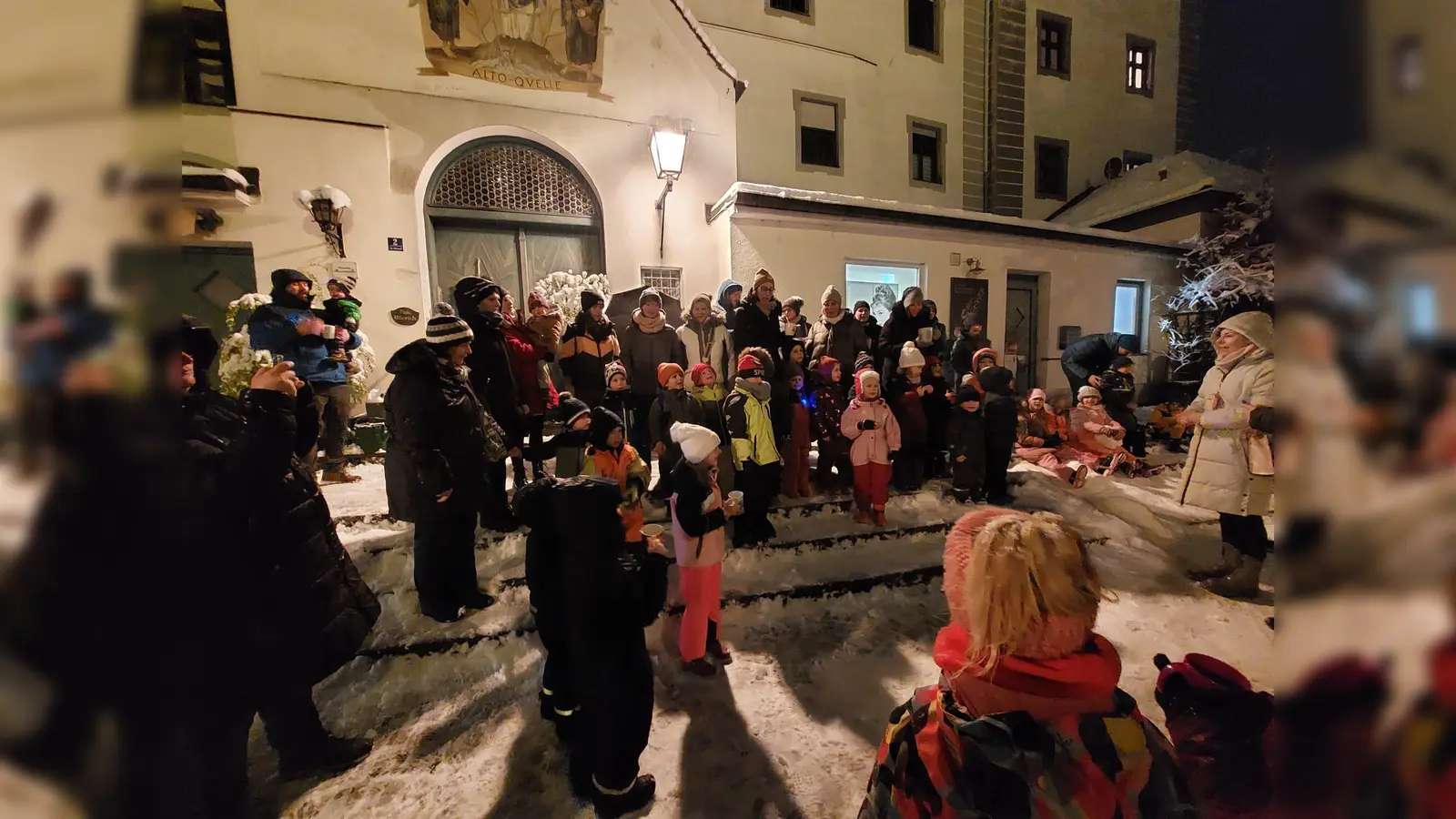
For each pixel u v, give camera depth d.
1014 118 13.69
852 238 7.61
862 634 3.27
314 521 2.05
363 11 6.06
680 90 7.54
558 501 2.06
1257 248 9.47
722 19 10.70
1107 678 1.17
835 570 3.84
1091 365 6.89
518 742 2.41
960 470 4.97
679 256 7.67
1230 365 3.50
